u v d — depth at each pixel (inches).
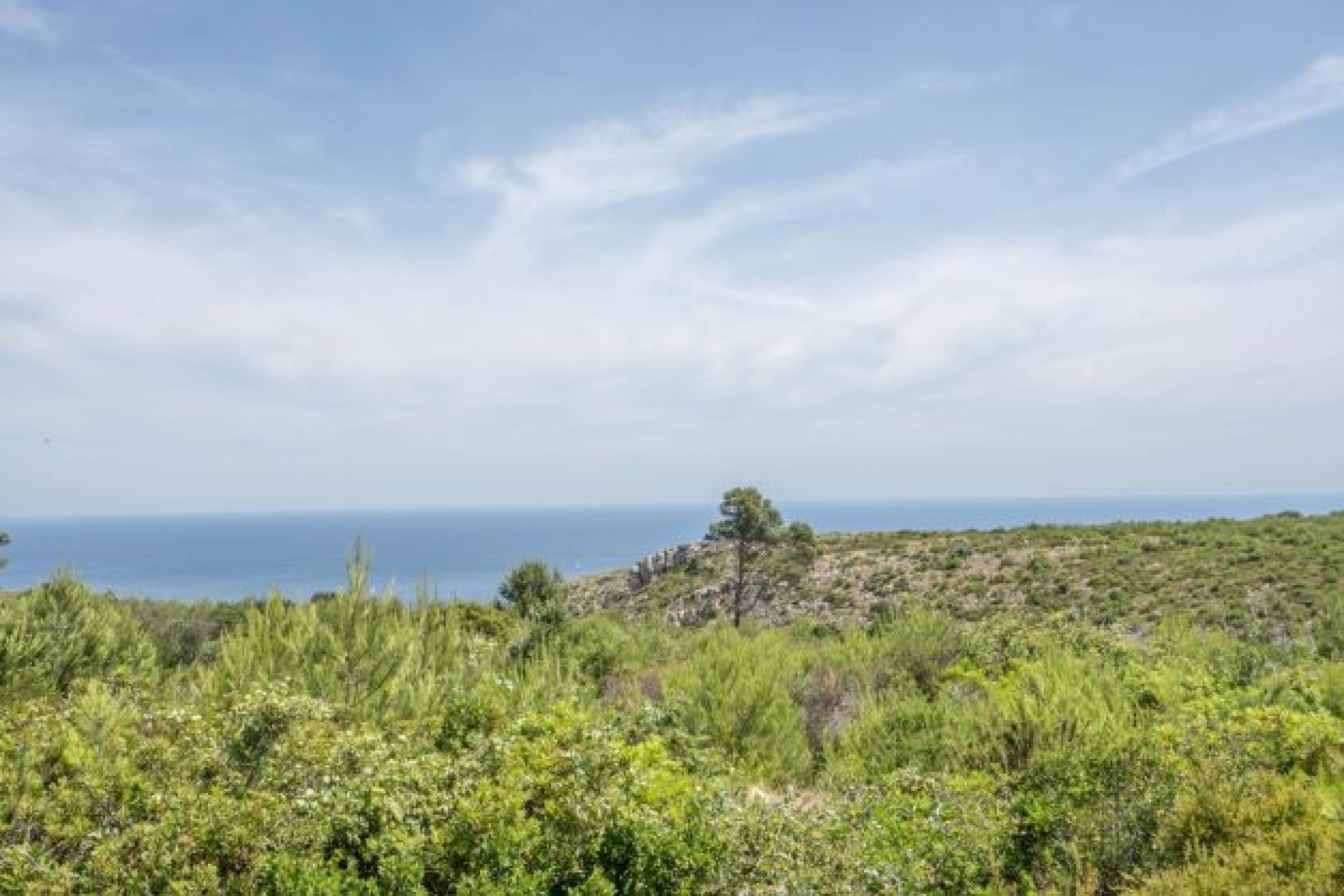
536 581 999.0
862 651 514.6
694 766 303.7
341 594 400.8
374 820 202.2
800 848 214.2
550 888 196.4
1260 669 462.6
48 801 199.0
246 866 192.5
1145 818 225.1
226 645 355.6
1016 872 224.2
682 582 2667.3
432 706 319.3
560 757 231.3
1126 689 399.9
